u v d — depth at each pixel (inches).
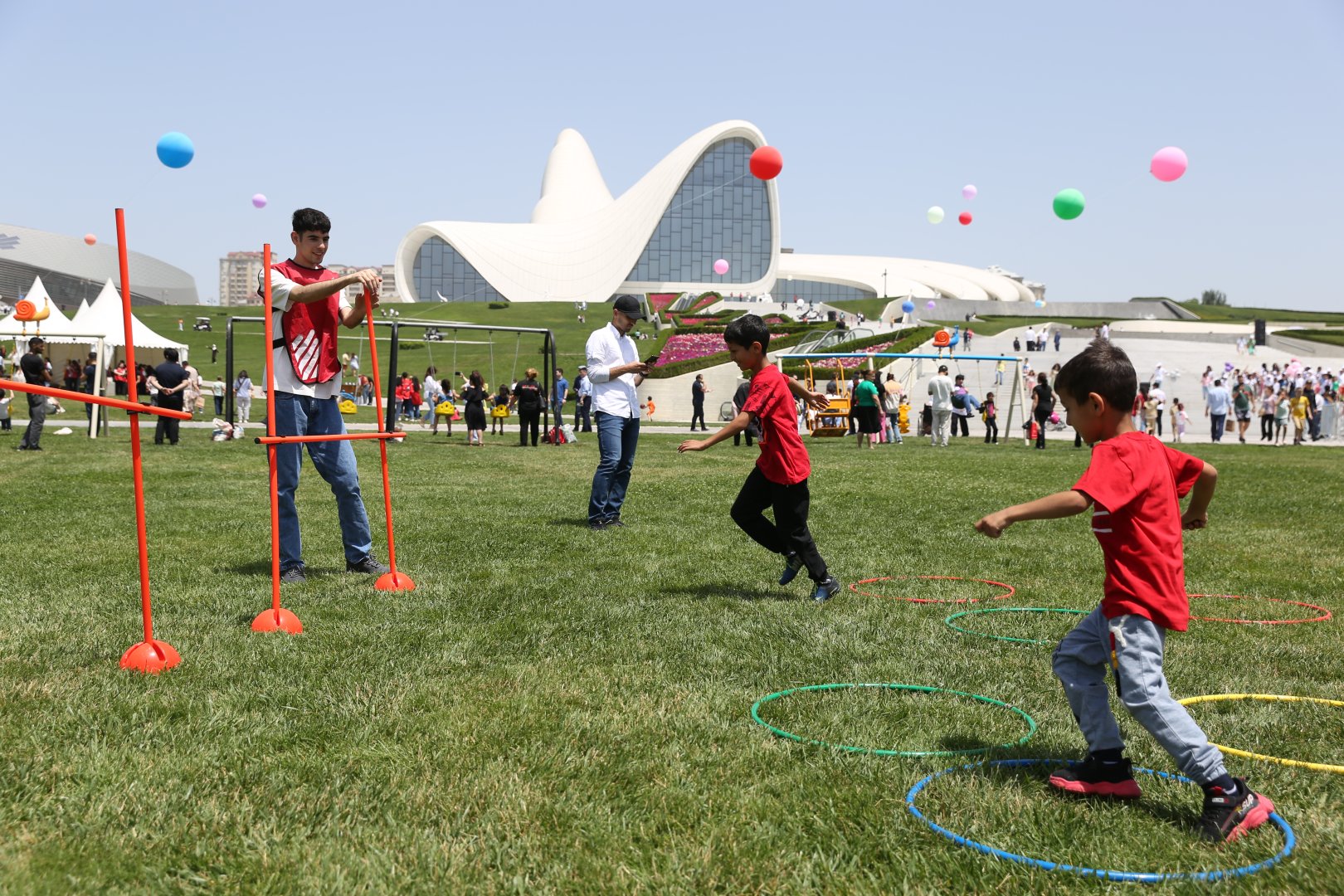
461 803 113.2
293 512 244.1
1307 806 116.3
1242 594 248.4
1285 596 247.3
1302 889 95.6
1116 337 2431.1
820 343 1724.9
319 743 132.0
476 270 4269.2
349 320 246.2
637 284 4402.1
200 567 258.7
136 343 1592.0
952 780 121.8
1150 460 111.3
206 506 380.5
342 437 212.8
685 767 124.6
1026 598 237.0
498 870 98.1
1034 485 501.0
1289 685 168.2
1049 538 328.5
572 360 2292.1
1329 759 133.6
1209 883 96.3
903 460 673.0
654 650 182.2
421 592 231.6
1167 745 109.1
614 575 256.2
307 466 548.4
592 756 128.0
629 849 102.6
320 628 195.0
